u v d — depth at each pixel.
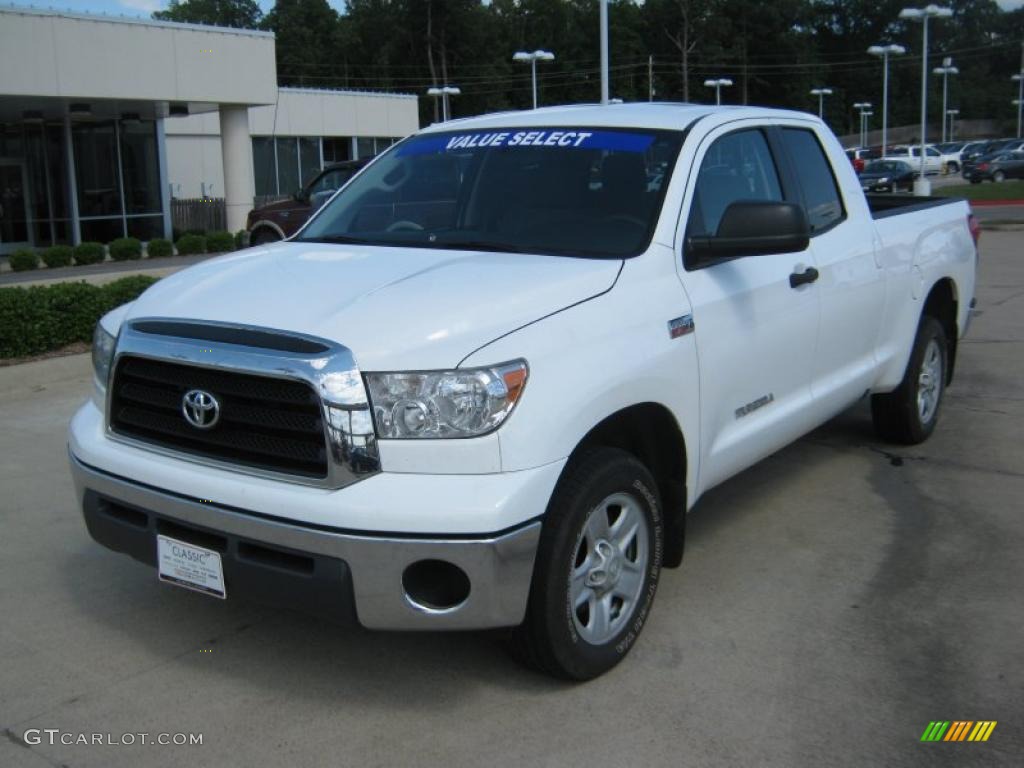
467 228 4.45
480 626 3.26
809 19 101.06
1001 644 4.03
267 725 3.50
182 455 3.54
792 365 4.88
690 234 4.24
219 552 3.41
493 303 3.47
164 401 3.59
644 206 4.22
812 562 4.86
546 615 3.46
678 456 4.11
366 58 95.31
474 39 89.50
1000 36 134.50
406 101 39.47
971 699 3.63
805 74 95.38
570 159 4.54
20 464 6.47
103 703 3.64
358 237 4.62
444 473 3.21
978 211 30.52
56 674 3.84
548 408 3.34
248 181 26.86
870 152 65.19
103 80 22.22
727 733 3.43
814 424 5.30
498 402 3.23
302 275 3.87
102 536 3.79
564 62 93.38
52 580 4.70
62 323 9.50
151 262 22.92
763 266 4.62
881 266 5.69
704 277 4.22
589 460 3.58
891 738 3.40
